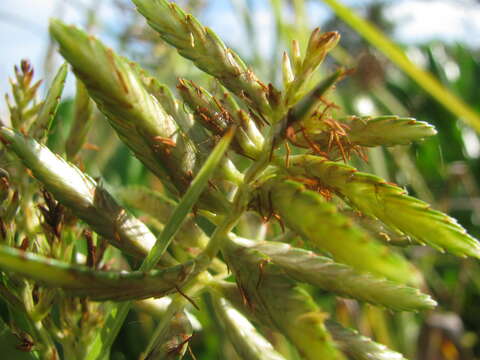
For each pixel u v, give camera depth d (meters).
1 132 0.05
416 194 0.17
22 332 0.05
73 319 0.06
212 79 0.05
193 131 0.05
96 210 0.05
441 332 0.13
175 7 0.05
